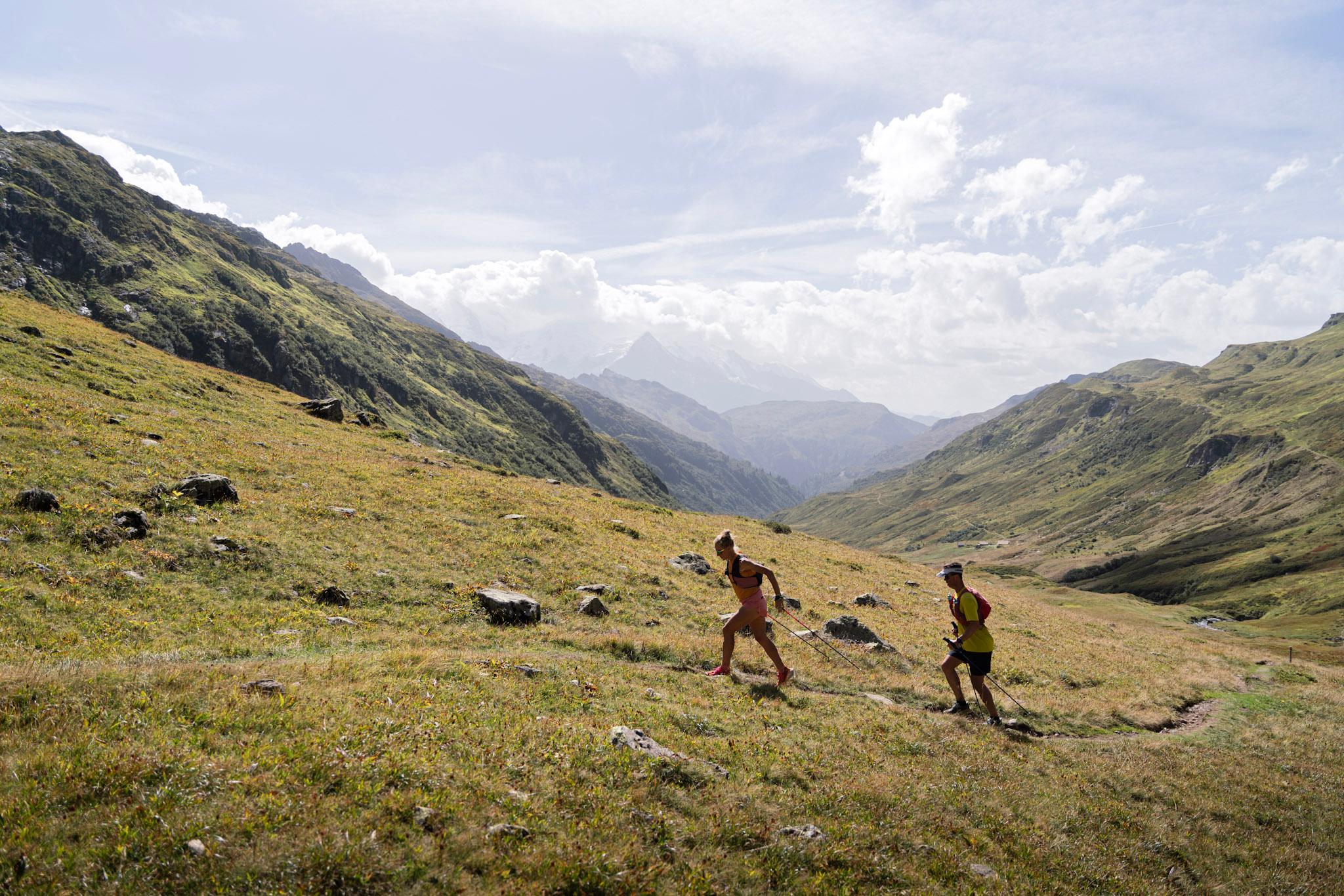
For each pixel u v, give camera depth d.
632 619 22.61
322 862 6.93
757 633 16.75
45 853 6.52
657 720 12.87
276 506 24.70
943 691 20.28
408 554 23.88
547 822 8.55
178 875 6.54
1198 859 13.23
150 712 9.35
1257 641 74.69
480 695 12.54
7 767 7.53
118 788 7.53
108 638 13.82
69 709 9.05
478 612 20.23
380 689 11.97
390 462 40.41
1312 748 22.36
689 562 32.59
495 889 7.22
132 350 49.38
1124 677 27.89
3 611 13.83
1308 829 15.89
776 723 14.22
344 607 18.80
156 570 17.83
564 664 15.63
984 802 12.88
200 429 33.62
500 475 50.97
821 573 41.28
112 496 20.98
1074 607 109.06
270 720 9.76
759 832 9.62
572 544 30.22
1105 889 11.21
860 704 16.81
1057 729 19.45
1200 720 24.14
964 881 10.11
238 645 14.53
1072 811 13.58
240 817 7.35
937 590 47.09
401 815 8.01
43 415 27.08
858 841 10.19
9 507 18.31
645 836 8.86
